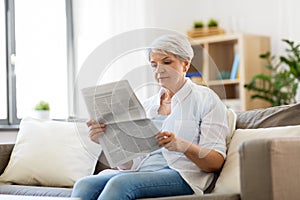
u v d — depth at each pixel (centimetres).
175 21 522
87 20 441
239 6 524
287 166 186
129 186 198
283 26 488
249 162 187
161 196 208
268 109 249
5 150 298
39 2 427
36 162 287
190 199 195
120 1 452
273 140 184
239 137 236
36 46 424
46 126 300
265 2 507
